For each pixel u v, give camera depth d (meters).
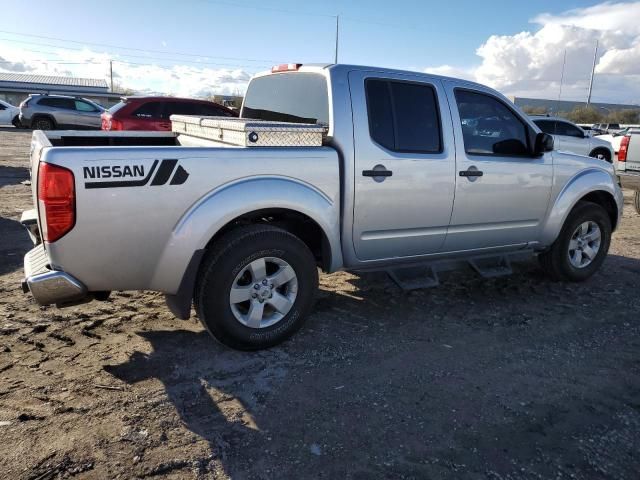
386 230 4.17
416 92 4.25
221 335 3.56
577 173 5.25
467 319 4.51
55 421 2.83
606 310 4.80
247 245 3.49
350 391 3.28
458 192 4.43
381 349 3.88
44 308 4.28
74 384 3.21
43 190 2.96
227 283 3.48
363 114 3.96
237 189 3.43
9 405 2.95
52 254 3.05
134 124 11.76
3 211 7.72
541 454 2.75
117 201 3.11
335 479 2.51
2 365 3.38
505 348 3.97
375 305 4.73
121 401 3.06
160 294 4.72
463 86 4.52
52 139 4.30
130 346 3.74
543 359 3.81
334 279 5.35
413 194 4.18
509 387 3.41
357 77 4.01
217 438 2.77
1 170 12.16
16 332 3.84
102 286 3.25
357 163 3.91
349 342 3.96
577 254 5.48
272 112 4.71
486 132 4.65
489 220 4.71
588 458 2.74
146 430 2.80
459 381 3.46
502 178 4.67
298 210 3.66
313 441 2.78
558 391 3.38
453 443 2.81
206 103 12.32
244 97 5.23
